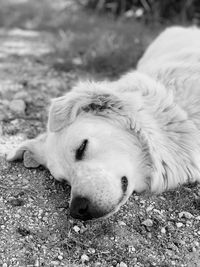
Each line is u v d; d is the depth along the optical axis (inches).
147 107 33.3
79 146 31.0
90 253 29.0
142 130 32.2
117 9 82.9
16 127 42.8
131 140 32.2
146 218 31.5
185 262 28.3
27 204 32.8
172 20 77.9
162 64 38.1
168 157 32.8
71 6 87.7
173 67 36.5
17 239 29.9
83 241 29.8
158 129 32.9
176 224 31.0
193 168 33.6
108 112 32.6
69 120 32.6
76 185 29.9
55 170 33.2
